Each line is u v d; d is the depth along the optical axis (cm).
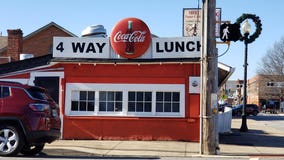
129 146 1619
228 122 2464
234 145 1755
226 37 1458
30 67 1878
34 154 1346
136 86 1830
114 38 1808
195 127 1794
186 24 2339
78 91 1855
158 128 1814
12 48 3394
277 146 1738
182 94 1806
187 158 1323
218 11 2062
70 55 1844
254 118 5222
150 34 1806
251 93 11169
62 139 1823
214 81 1431
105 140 1812
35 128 1201
